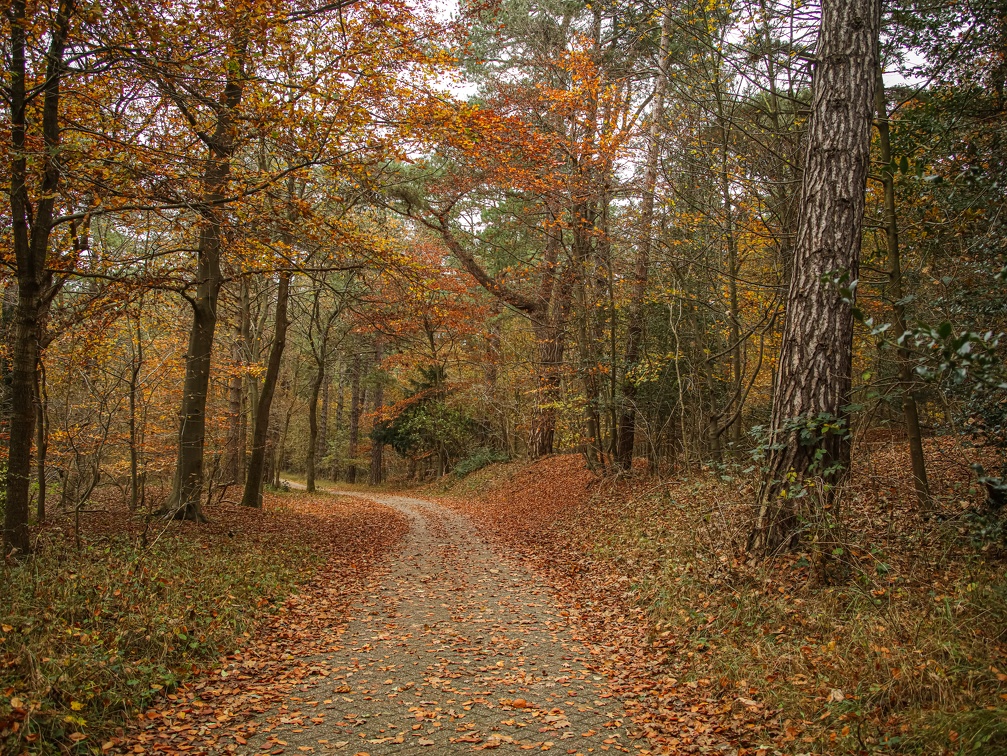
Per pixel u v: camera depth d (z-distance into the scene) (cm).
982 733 318
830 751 360
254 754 399
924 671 394
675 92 1314
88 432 1152
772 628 534
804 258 668
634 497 1337
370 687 515
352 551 1194
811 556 601
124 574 655
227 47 710
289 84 738
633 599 740
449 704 478
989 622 436
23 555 685
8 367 1001
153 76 708
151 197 759
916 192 811
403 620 724
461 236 2353
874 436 1327
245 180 830
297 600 786
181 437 1136
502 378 2914
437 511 2070
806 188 680
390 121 860
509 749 404
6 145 666
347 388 4800
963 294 644
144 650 520
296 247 1091
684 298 1280
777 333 1499
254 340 2150
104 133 756
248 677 535
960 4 795
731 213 1240
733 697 453
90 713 417
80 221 887
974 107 801
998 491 580
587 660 580
